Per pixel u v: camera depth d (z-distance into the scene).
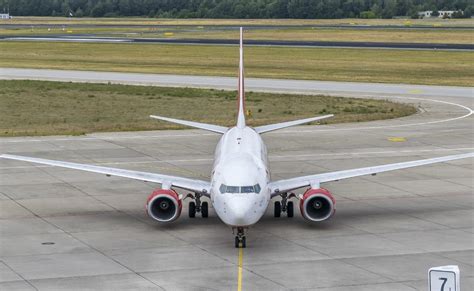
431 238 105.25
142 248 101.00
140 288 84.88
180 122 146.62
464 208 122.81
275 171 152.25
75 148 177.38
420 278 87.88
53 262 94.81
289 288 84.56
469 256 96.69
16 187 138.25
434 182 142.75
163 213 108.50
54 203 126.44
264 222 114.25
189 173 149.88
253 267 92.38
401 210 121.75
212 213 120.06
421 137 192.12
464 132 199.38
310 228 110.81
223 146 118.88
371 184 141.62
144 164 158.88
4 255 97.81
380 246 101.38
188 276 89.00
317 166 157.25
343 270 91.00
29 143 183.88
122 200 128.75
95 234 108.00
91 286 85.69
